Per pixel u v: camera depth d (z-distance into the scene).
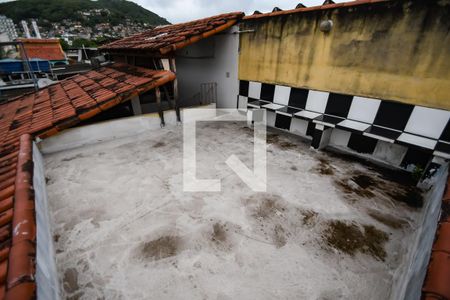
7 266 1.62
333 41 5.09
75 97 6.61
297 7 5.62
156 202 3.76
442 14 3.65
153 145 5.86
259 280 2.57
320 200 3.87
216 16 8.09
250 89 7.54
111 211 3.55
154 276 2.60
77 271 2.64
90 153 5.38
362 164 5.05
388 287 2.51
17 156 3.54
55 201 3.76
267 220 3.42
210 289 2.47
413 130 4.45
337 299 2.40
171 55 6.31
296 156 5.40
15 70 16.12
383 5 4.21
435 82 3.98
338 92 5.36
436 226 1.99
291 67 6.11
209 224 3.32
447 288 1.29
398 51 4.25
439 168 3.92
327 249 2.96
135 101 7.41
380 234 3.21
